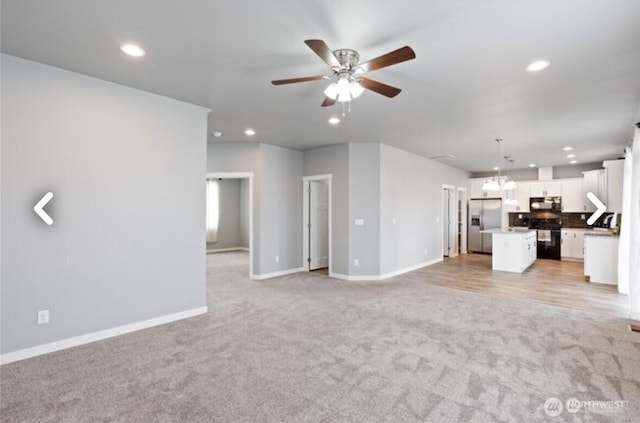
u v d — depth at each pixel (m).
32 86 2.77
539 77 3.03
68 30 2.29
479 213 9.35
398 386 2.30
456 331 3.33
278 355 2.78
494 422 1.91
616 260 5.45
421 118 4.32
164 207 3.58
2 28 2.26
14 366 2.58
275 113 4.14
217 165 5.90
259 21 2.18
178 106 3.70
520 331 3.34
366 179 5.87
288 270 6.38
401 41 2.41
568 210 8.09
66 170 2.94
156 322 3.50
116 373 2.47
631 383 2.35
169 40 2.43
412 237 6.89
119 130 3.25
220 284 5.47
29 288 2.75
